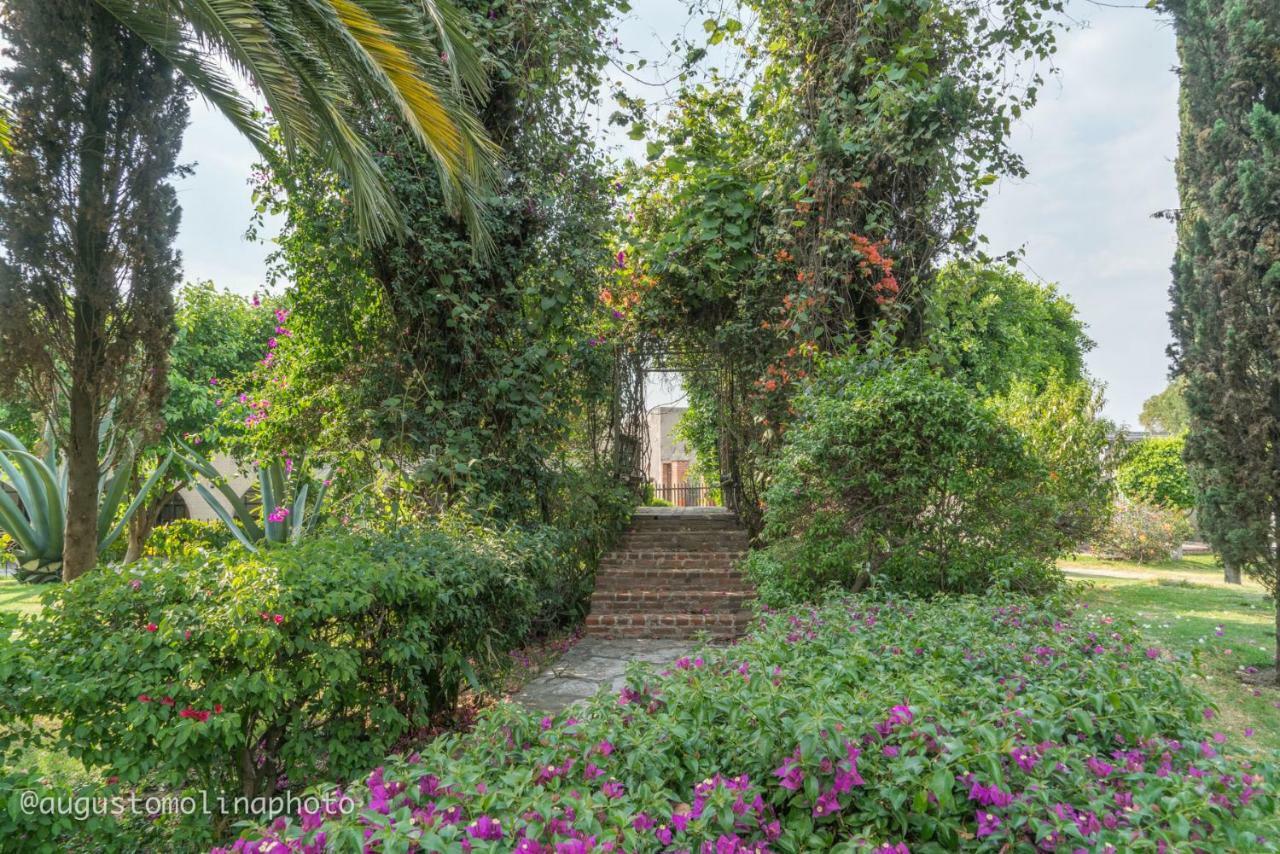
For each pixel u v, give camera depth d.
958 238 6.01
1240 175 4.98
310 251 6.03
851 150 5.85
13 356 5.14
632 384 8.86
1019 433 5.11
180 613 3.01
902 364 5.53
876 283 5.94
